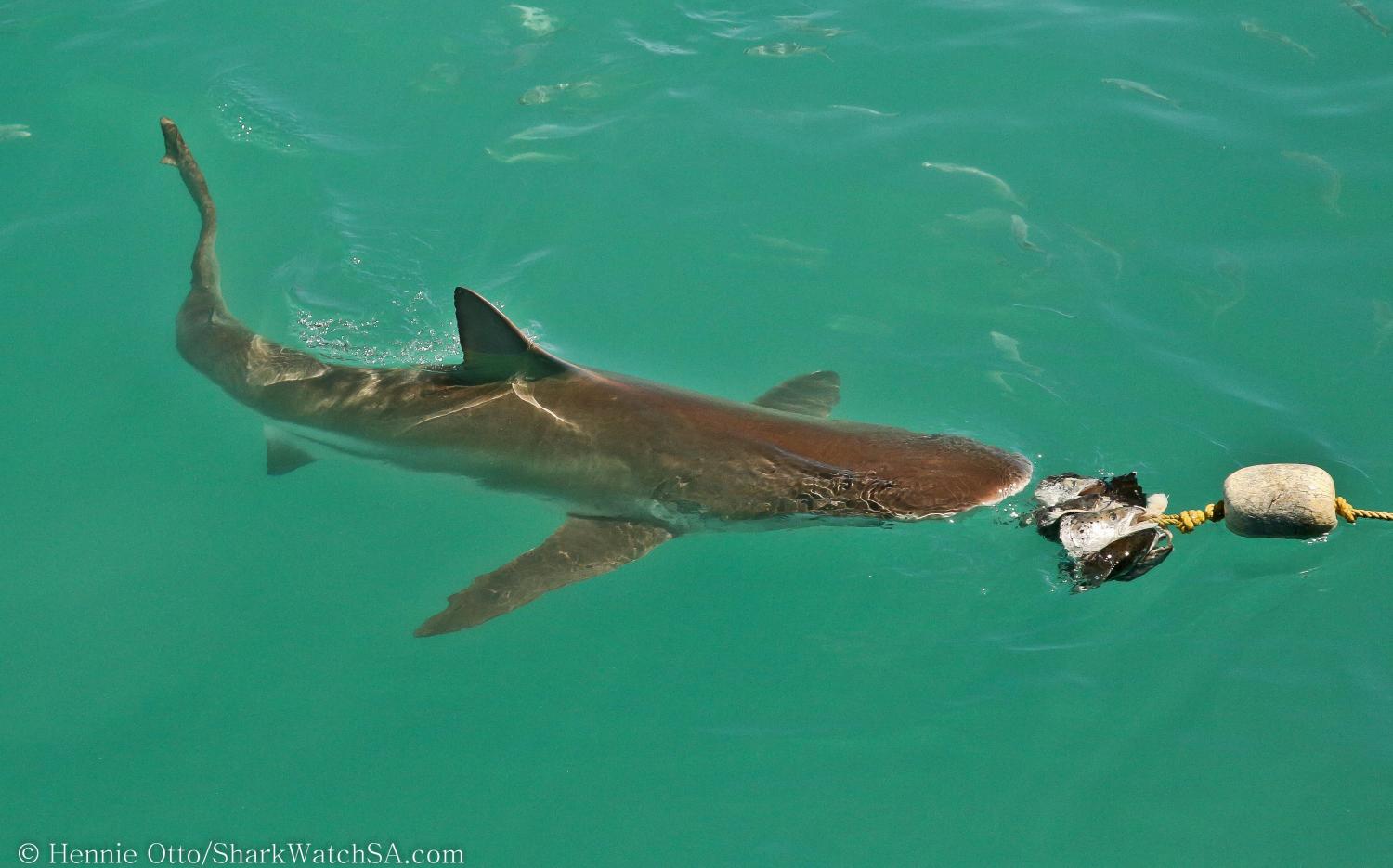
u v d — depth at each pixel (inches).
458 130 346.3
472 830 294.5
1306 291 322.7
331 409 317.1
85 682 303.9
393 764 298.5
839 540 307.0
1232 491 295.3
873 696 299.3
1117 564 296.5
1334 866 287.4
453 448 312.2
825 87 349.1
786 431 308.2
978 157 339.0
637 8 362.0
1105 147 338.6
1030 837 290.8
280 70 354.6
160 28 360.5
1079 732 295.1
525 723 300.7
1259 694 295.6
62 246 336.5
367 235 335.6
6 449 319.6
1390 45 348.2
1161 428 313.1
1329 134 337.7
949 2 361.1
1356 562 302.5
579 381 312.2
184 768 298.5
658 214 336.5
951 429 314.5
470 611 301.7
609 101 348.8
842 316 326.0
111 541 313.6
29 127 347.9
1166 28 354.0
